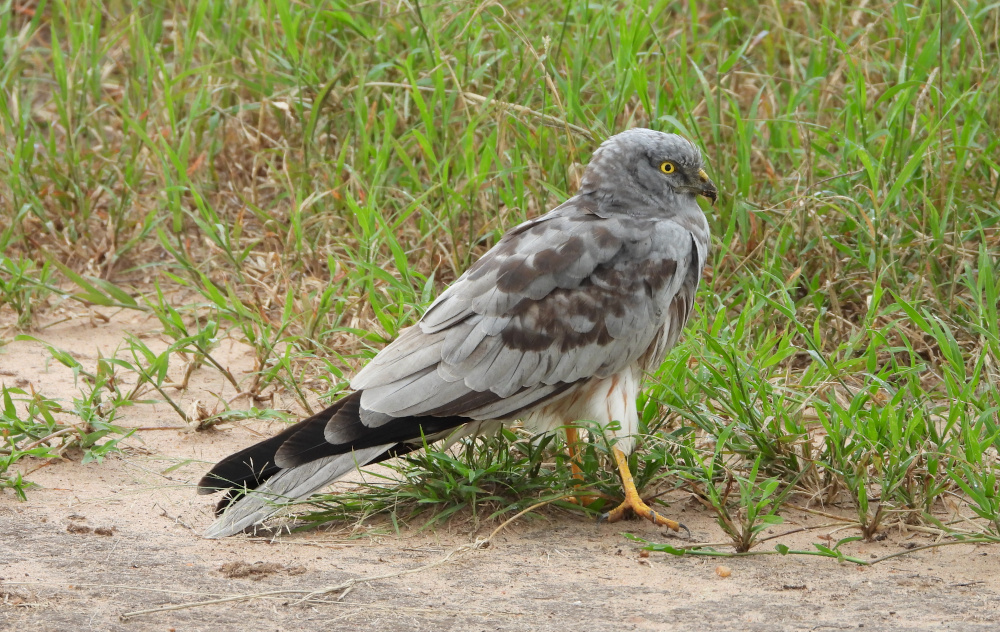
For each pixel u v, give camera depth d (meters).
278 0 14.12
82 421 9.86
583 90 13.72
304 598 7.37
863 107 12.36
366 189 12.99
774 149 12.91
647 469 9.01
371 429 8.35
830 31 13.21
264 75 14.52
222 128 14.76
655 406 9.38
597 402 8.95
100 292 12.45
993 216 11.81
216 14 15.41
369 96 14.09
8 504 8.83
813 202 11.84
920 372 11.15
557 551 8.22
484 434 9.11
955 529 8.47
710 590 7.56
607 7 13.64
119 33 15.32
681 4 16.39
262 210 13.69
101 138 14.64
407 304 11.23
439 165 12.43
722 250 11.91
